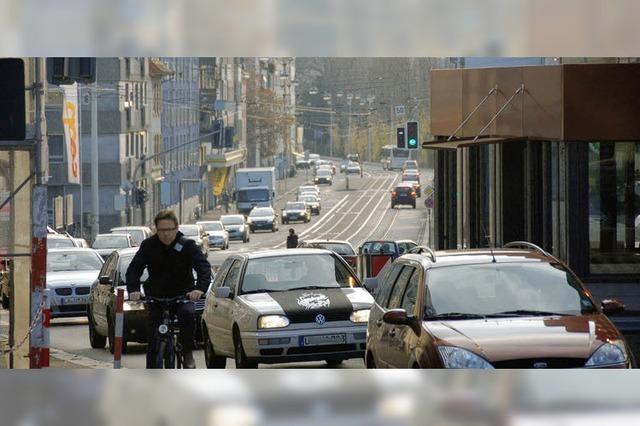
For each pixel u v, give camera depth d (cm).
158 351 3431
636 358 4994
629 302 6588
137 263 3447
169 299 3447
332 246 12250
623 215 6831
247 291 4862
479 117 9044
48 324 4200
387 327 3422
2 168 4466
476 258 3372
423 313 3183
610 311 3244
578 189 6844
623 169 6875
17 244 4484
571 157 6875
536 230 8188
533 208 8188
